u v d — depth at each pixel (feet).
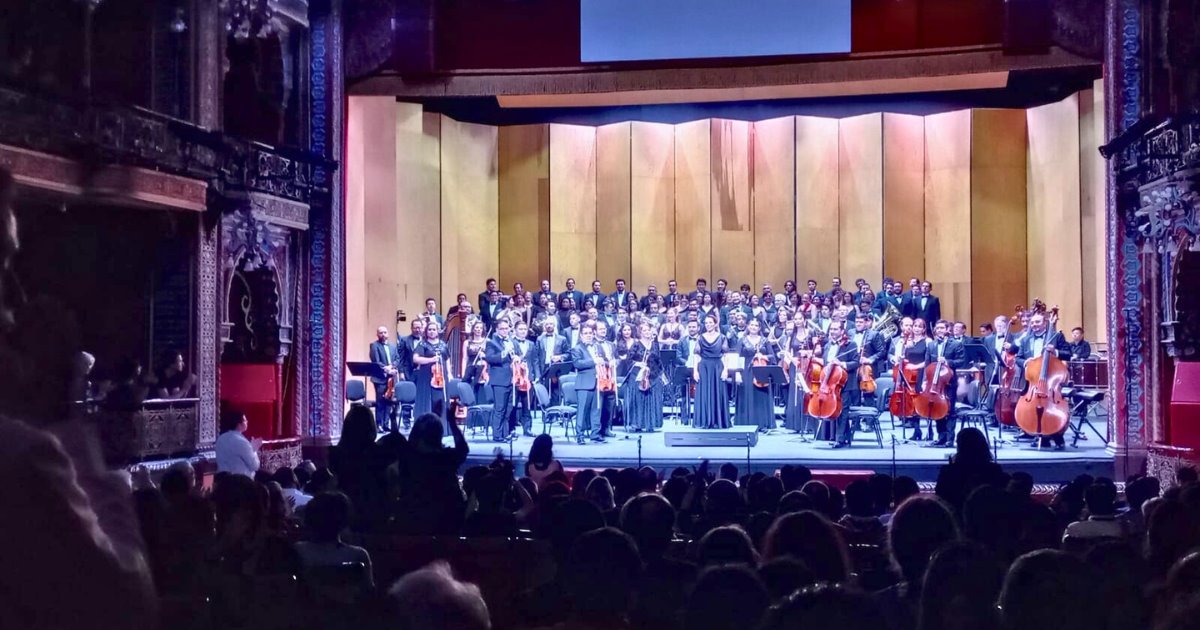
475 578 15.92
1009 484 19.51
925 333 46.73
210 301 41.09
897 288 61.77
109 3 39.63
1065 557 9.33
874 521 18.62
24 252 37.93
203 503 13.64
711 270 72.13
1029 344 47.65
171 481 17.16
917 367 45.70
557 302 64.39
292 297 49.57
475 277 71.15
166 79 40.73
